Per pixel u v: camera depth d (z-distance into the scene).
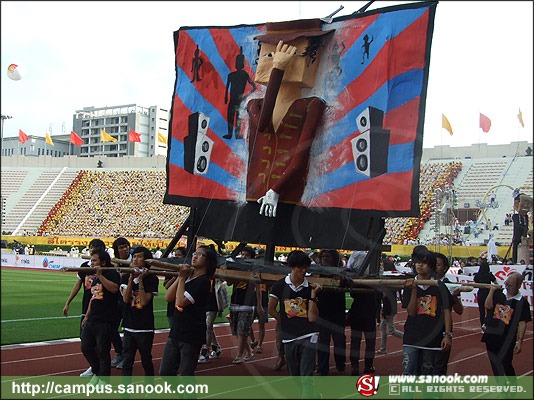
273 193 6.46
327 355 5.66
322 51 6.61
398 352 6.37
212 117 7.50
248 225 6.89
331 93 6.45
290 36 6.75
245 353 6.92
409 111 5.92
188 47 7.84
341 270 5.82
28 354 7.98
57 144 57.84
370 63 6.24
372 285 5.30
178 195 7.64
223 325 10.74
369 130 6.07
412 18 6.05
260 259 7.21
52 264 28.53
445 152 27.64
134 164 44.31
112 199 40.19
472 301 9.75
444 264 5.96
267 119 6.68
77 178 42.12
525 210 6.72
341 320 5.64
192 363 4.96
